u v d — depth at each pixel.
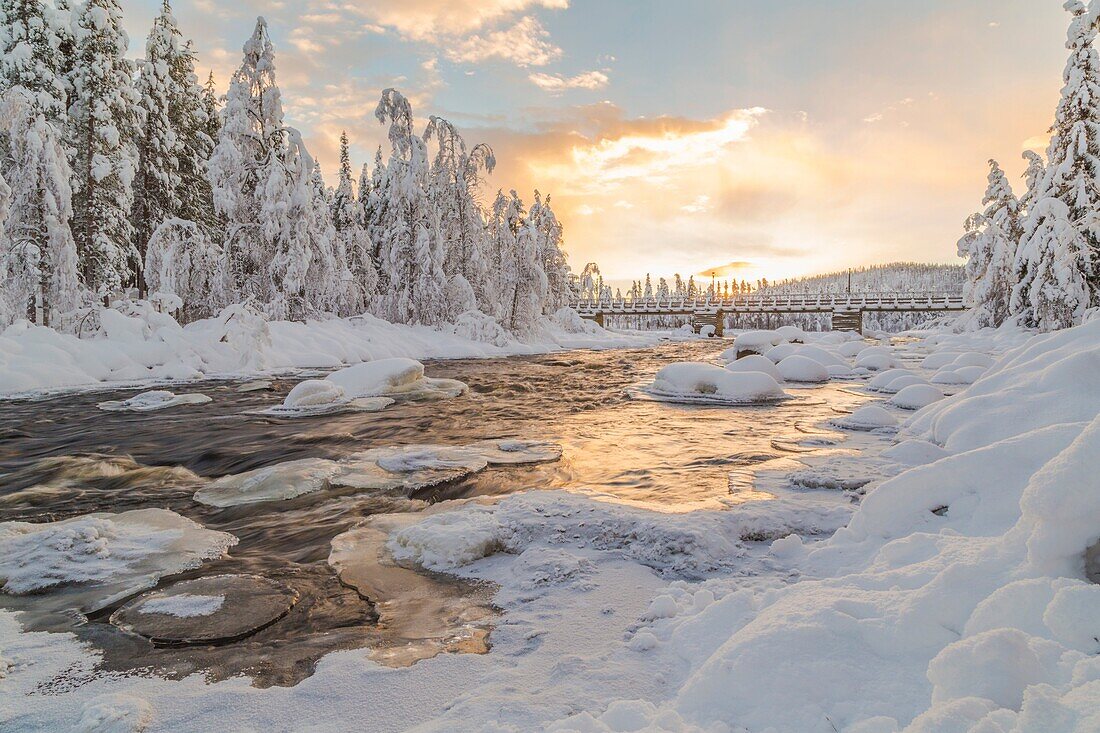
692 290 109.69
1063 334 7.80
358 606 4.14
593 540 5.09
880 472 7.08
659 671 3.02
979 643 2.08
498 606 4.00
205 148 31.64
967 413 7.31
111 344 20.06
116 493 7.48
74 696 3.06
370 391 16.34
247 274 27.05
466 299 35.53
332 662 3.31
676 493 7.06
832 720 2.20
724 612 3.33
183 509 6.73
